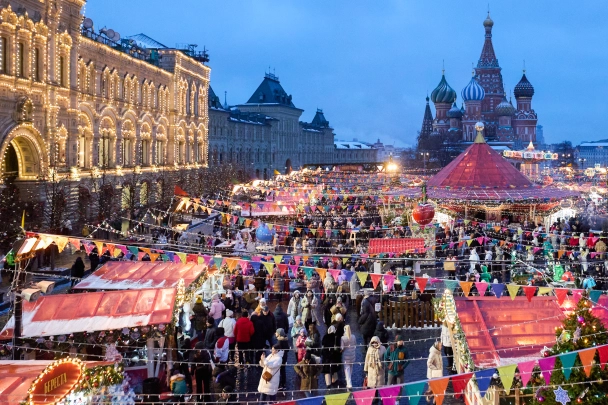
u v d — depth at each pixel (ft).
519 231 162.50
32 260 148.77
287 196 243.60
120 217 208.23
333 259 108.78
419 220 151.12
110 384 60.85
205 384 78.95
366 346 96.07
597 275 136.46
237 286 126.52
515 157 428.15
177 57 319.47
